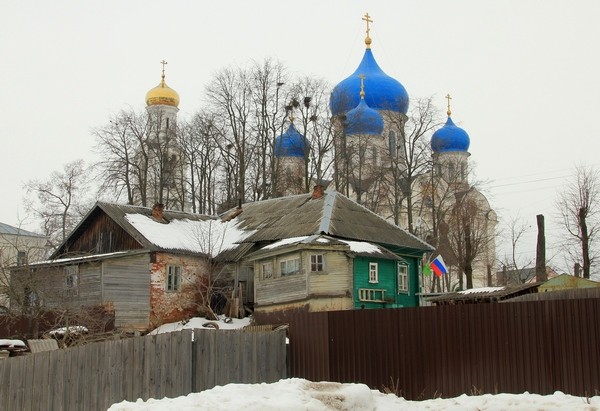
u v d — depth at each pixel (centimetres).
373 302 3462
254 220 4069
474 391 1461
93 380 1570
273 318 3262
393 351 1580
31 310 2959
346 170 5541
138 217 3931
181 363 1520
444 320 1527
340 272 3344
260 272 3556
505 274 6694
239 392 1215
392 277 3622
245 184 5644
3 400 1722
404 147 5872
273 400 1155
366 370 1602
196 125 5912
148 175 6041
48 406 1634
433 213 5700
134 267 3641
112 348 1556
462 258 5388
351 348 1627
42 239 5831
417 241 3922
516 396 1182
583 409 1089
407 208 5975
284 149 6112
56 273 3222
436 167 6462
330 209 3709
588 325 1358
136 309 3594
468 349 1491
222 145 5706
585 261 4147
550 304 1404
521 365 1423
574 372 1363
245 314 3706
